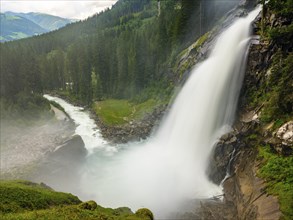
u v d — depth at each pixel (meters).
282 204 22.67
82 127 70.94
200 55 58.69
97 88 95.75
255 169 29.33
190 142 46.84
